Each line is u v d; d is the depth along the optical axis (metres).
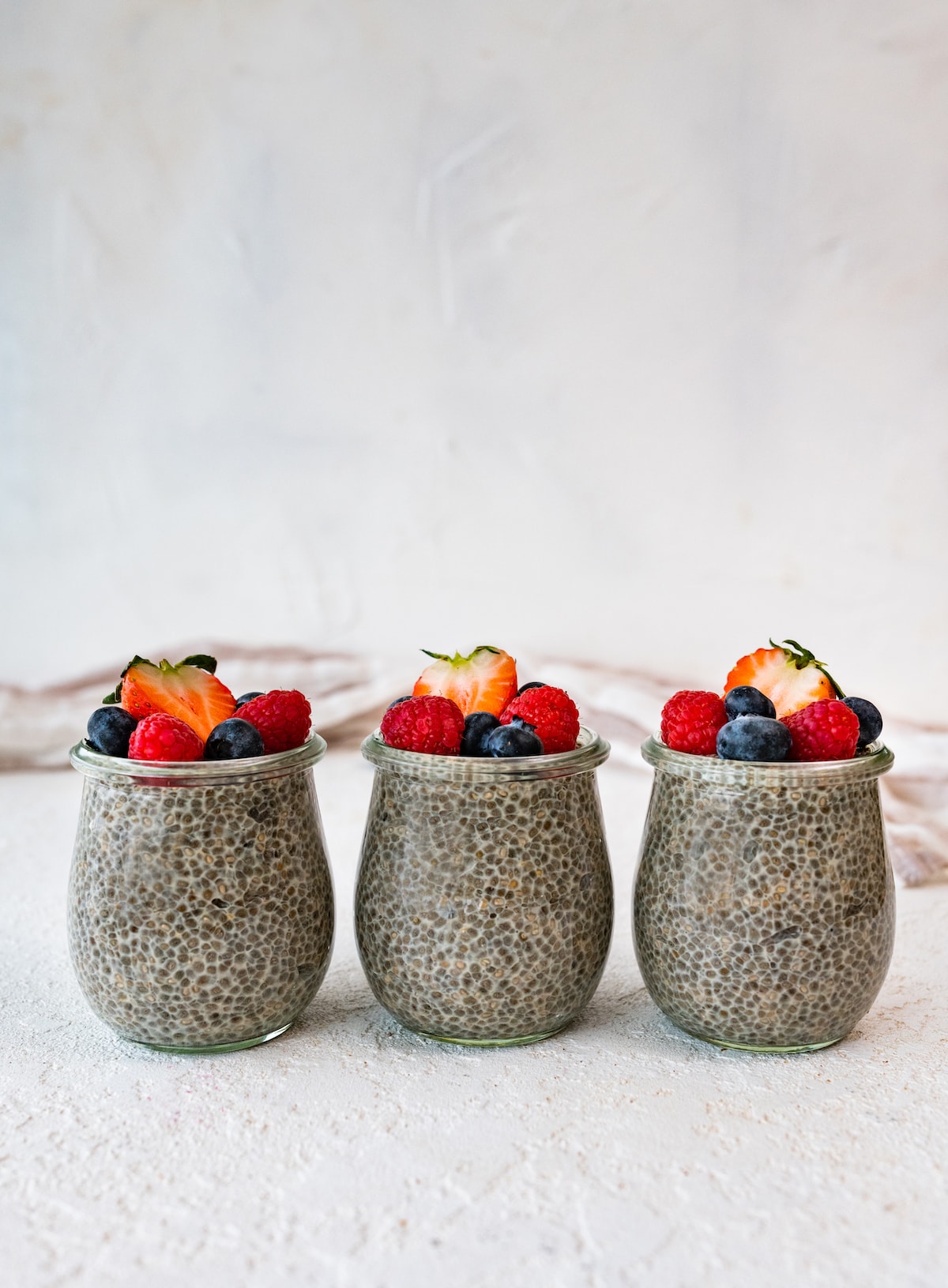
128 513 0.82
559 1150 0.35
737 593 0.77
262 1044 0.40
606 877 0.40
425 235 0.77
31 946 0.48
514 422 0.78
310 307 0.79
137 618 0.83
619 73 0.73
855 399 0.74
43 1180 0.34
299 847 0.39
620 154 0.74
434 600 0.81
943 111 0.69
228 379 0.80
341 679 0.75
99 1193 0.33
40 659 0.84
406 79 0.75
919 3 0.68
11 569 0.83
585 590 0.79
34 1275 0.31
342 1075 0.39
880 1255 0.31
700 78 0.72
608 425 0.77
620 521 0.78
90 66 0.77
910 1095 0.37
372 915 0.40
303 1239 0.32
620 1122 0.36
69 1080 0.38
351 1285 0.30
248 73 0.76
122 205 0.79
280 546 0.82
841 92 0.70
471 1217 0.32
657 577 0.78
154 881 0.38
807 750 0.38
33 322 0.80
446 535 0.80
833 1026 0.39
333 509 0.81
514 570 0.80
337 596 0.82
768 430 0.75
